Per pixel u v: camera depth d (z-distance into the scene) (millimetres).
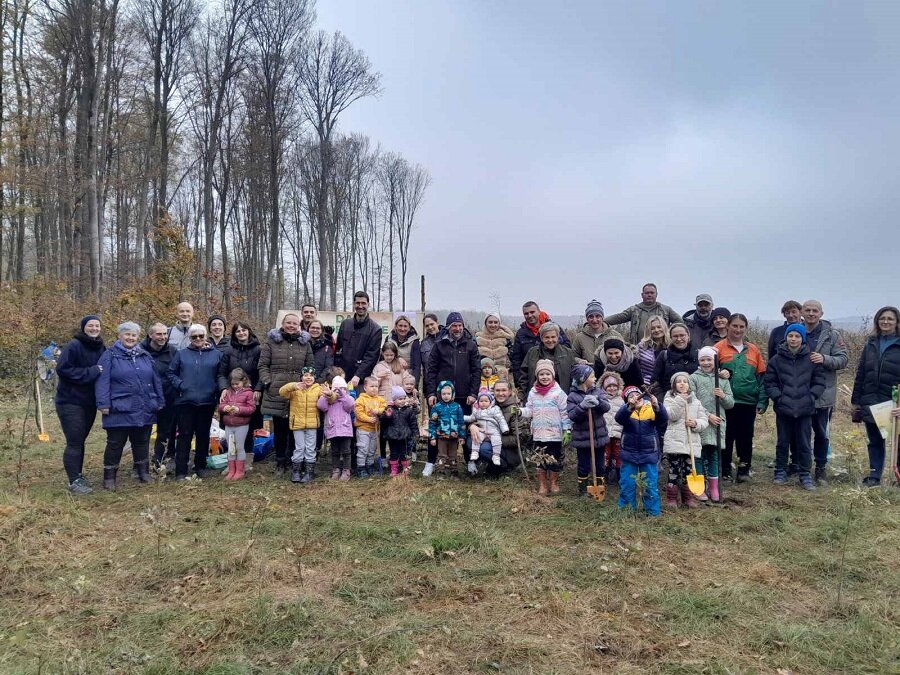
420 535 5363
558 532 5613
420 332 11633
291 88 29609
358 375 8047
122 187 25000
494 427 7566
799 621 4035
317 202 36781
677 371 7309
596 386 7070
